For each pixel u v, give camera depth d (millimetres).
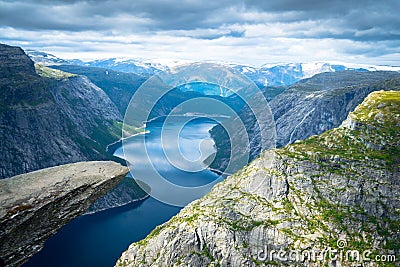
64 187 32312
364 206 124688
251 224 126000
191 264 119250
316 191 131250
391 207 123188
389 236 117688
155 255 128875
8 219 28547
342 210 124875
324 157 139125
